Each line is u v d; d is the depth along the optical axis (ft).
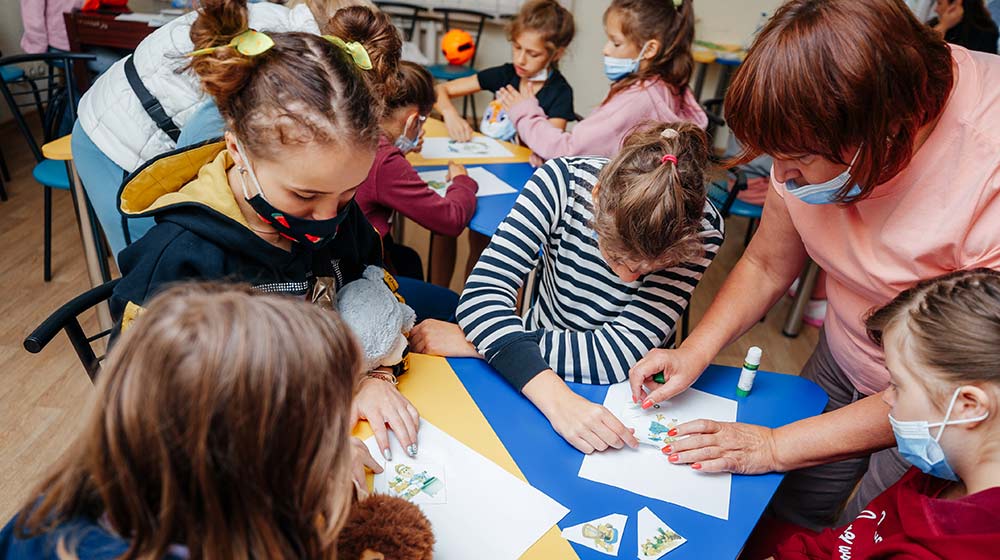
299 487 1.71
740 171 8.71
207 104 4.30
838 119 2.66
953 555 2.44
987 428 2.51
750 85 2.85
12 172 11.64
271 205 3.12
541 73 8.73
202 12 2.99
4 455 5.96
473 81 9.43
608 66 7.16
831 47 2.58
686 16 6.81
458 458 3.32
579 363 3.95
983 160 2.94
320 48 2.94
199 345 1.56
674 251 3.46
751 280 4.29
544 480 3.23
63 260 9.10
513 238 4.22
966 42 8.14
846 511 4.86
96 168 5.38
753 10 14.88
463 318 4.09
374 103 3.01
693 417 3.77
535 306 5.10
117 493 1.63
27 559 1.82
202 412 1.53
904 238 3.27
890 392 2.89
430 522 2.72
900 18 2.60
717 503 3.19
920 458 2.77
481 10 15.01
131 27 11.13
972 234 3.07
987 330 2.44
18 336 7.51
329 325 1.80
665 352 3.90
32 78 10.61
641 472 3.33
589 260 4.32
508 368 3.84
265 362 1.59
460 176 6.72
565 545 2.87
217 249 3.30
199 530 1.62
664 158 3.47
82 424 1.68
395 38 5.34
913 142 2.86
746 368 3.92
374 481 3.12
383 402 3.51
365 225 4.22
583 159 4.44
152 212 3.30
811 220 3.73
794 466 3.43
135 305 3.10
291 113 2.76
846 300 4.04
